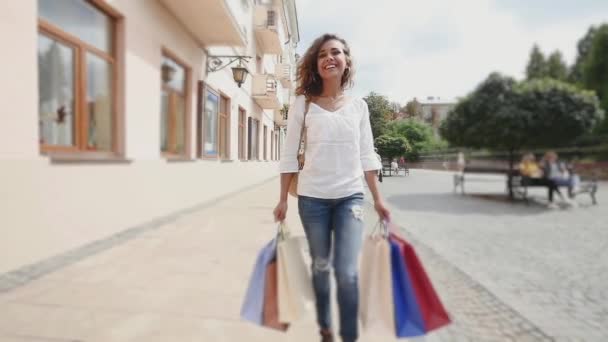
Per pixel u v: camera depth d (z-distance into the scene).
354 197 1.80
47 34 4.22
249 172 15.10
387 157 11.37
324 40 1.91
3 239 3.40
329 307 1.84
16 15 3.52
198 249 4.46
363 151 1.87
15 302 2.75
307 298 1.75
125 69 5.68
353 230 1.74
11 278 3.28
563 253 4.87
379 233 1.80
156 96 6.73
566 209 9.18
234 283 3.25
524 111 9.11
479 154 11.16
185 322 2.46
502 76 9.39
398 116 10.76
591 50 8.88
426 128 10.93
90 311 2.61
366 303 1.69
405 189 12.32
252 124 15.69
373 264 1.69
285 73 21.75
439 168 12.34
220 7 7.08
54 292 2.97
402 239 1.72
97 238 4.89
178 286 3.15
